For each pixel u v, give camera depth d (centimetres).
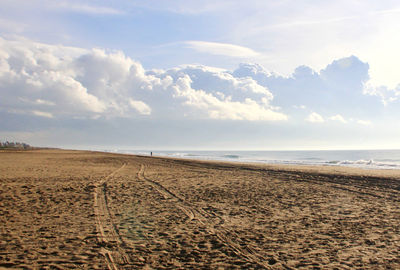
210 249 629
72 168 2555
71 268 518
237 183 1717
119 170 2484
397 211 1003
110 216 900
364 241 687
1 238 674
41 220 839
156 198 1203
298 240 694
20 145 13288
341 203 1140
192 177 2016
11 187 1390
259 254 602
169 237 707
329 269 530
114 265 536
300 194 1344
